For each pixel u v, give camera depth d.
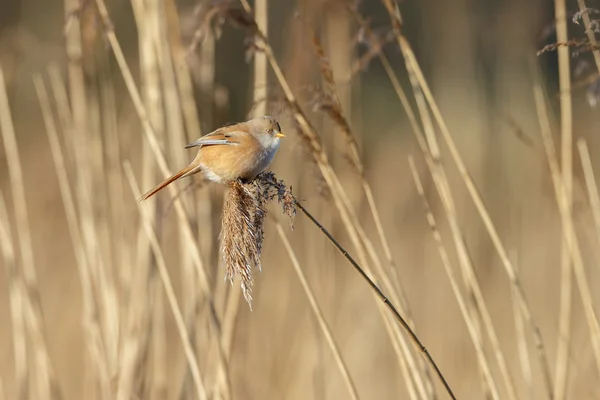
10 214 14.20
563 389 7.60
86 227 8.75
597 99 7.13
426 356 5.61
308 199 9.89
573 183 8.86
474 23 14.92
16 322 8.73
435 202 13.85
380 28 8.23
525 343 7.82
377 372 10.52
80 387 10.69
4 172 15.10
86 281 8.62
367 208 13.12
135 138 11.03
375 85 23.03
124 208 9.13
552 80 14.92
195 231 8.65
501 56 14.23
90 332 8.55
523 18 14.05
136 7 8.77
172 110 8.65
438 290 12.27
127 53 15.20
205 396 7.64
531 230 12.62
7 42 11.80
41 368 8.60
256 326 10.25
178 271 11.20
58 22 20.22
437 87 15.20
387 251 7.04
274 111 7.03
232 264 5.54
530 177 12.90
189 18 9.00
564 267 7.79
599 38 7.61
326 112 7.00
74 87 9.03
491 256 12.86
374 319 10.57
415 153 16.67
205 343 8.59
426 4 15.76
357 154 7.14
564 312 7.75
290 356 9.90
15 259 8.76
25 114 16.48
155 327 8.84
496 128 14.23
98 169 8.98
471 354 11.00
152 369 8.80
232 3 8.16
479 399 10.54
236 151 6.42
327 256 9.66
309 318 9.41
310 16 9.69
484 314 7.18
